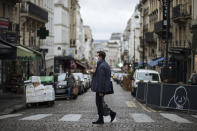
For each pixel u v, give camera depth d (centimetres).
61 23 7494
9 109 1706
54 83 2584
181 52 3703
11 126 1080
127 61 11075
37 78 1947
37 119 1249
